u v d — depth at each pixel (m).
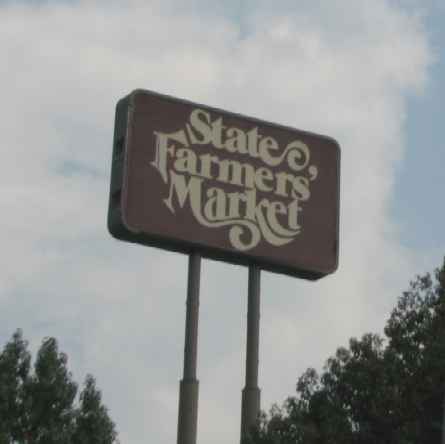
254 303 40.47
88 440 40.34
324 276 41.88
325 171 42.78
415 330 38.16
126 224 38.75
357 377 36.97
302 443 35.72
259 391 39.38
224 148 41.19
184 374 38.59
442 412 36.91
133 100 40.16
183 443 37.81
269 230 41.12
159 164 39.88
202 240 39.78
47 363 41.06
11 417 40.03
